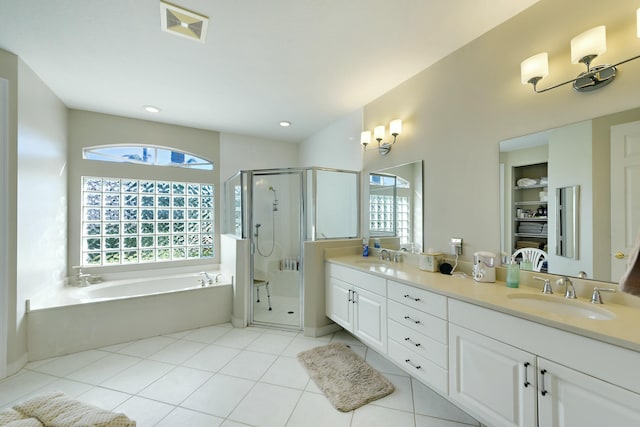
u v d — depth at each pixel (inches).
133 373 84.3
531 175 65.7
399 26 71.5
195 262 153.6
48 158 103.1
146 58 84.6
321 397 73.1
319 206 121.0
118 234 136.2
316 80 99.7
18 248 83.6
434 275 79.7
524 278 66.6
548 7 62.2
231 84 102.0
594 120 55.6
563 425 43.1
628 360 36.9
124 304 105.3
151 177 142.5
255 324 122.6
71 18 66.8
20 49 79.3
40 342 91.3
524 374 48.1
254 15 66.5
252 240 126.2
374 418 65.4
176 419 65.1
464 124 80.7
